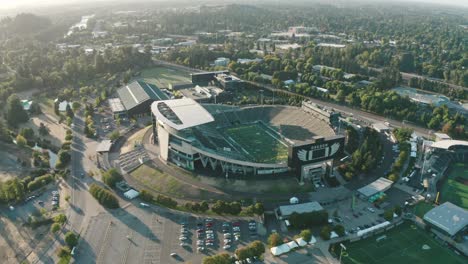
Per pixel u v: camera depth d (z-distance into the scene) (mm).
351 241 177875
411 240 180000
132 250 171375
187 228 187500
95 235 181750
